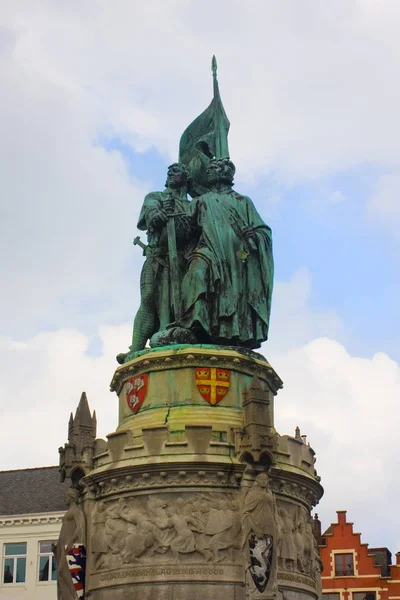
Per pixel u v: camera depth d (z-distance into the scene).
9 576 44.56
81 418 18.64
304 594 17.78
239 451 17.20
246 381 18.84
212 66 24.33
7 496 46.72
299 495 18.20
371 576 53.09
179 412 18.22
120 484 17.38
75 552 17.72
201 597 16.22
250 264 20.58
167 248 20.83
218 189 21.58
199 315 19.39
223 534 16.62
